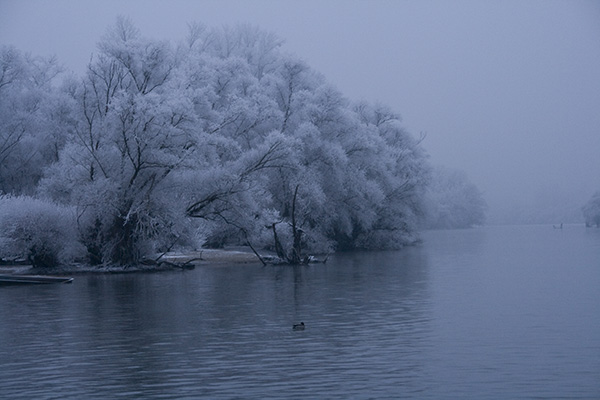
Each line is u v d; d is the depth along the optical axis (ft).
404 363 66.74
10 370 67.21
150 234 175.11
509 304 103.91
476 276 148.97
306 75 251.80
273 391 58.08
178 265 179.11
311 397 56.24
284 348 74.69
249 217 185.98
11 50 226.79
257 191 189.16
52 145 223.30
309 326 87.86
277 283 141.18
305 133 227.20
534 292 117.91
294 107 242.58
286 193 218.38
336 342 77.36
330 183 238.48
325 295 119.55
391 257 221.05
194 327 88.99
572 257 204.95
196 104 183.52
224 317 96.78
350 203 253.24
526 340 76.38
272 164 196.75
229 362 68.64
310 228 235.61
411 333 81.71
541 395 55.67
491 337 78.38
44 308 108.37
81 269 169.27
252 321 92.89
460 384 59.16
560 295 113.29
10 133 221.05
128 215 165.68
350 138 256.52
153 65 179.42
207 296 120.88
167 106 165.48
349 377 61.98
